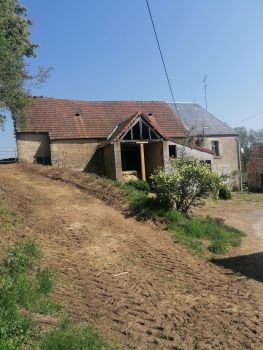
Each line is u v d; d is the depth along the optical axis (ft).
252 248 42.04
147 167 100.07
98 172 103.50
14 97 63.93
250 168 136.15
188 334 21.74
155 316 23.77
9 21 74.43
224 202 81.87
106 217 47.29
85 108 112.47
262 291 29.19
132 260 34.71
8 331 17.26
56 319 20.68
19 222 41.14
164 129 111.86
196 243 40.83
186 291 28.50
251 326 23.12
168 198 49.24
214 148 119.24
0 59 57.57
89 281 28.53
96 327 21.04
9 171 85.51
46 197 57.31
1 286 21.54
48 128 103.09
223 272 33.65
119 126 104.73
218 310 25.32
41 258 31.09
